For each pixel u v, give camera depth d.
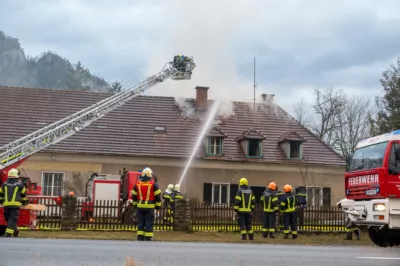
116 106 26.33
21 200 15.34
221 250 10.73
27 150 24.42
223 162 35.94
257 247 12.16
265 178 36.44
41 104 37.59
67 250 9.62
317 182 36.81
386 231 15.65
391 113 40.28
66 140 34.69
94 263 7.98
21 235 17.06
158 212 22.09
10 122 35.75
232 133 37.78
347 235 20.52
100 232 20.45
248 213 18.81
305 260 9.19
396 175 14.68
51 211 21.75
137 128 36.62
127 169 34.88
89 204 22.66
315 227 23.00
